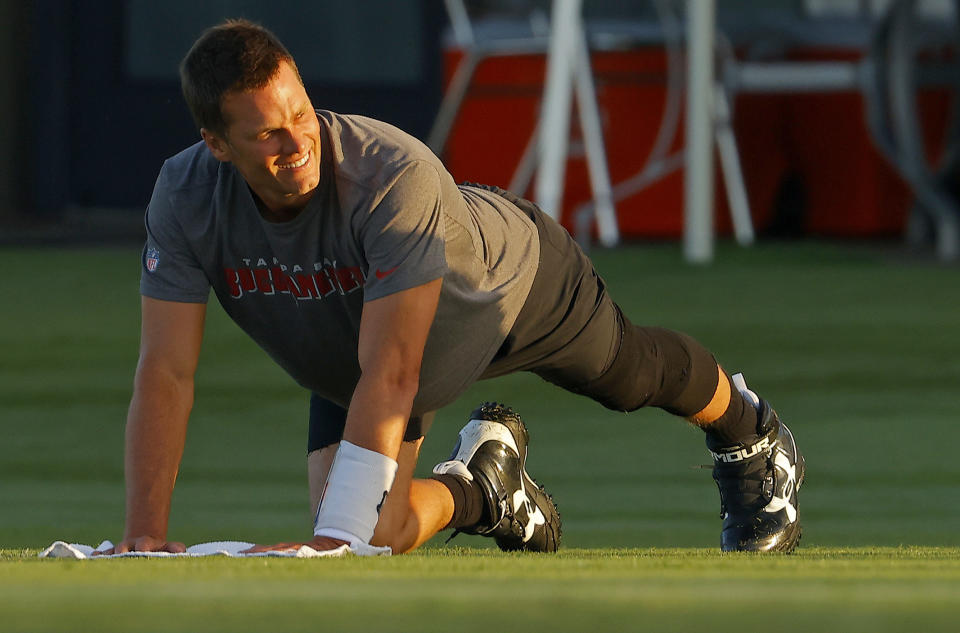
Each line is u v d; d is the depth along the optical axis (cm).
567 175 3991
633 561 684
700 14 3272
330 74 4253
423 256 779
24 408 2119
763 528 1033
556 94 3322
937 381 2231
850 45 4012
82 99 4288
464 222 834
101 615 387
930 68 3725
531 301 891
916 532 1329
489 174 3988
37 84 4288
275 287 831
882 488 1605
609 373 953
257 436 1970
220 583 494
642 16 4278
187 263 835
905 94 3491
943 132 4078
